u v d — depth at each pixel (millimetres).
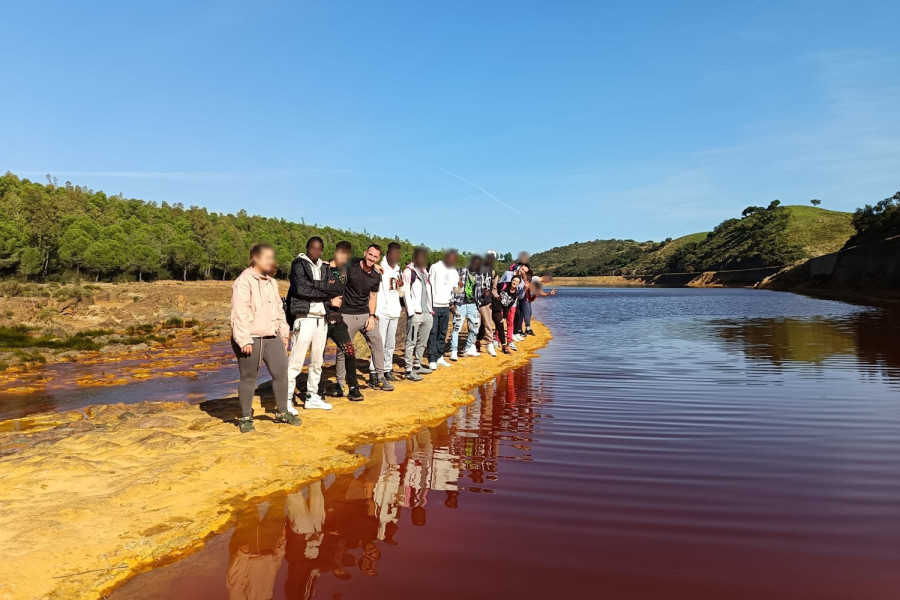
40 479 3939
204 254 72625
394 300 7844
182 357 14500
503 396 7340
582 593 2531
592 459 4609
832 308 29375
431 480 4156
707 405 6645
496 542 3092
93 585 2668
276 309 5395
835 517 3389
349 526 3352
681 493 3812
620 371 9344
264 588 2631
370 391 7371
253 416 5965
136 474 4023
